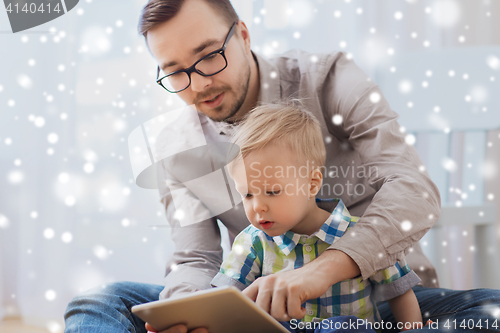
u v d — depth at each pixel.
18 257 1.80
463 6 1.82
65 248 1.74
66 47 1.77
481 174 1.67
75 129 1.73
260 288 0.62
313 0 1.76
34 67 1.79
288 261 0.78
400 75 1.54
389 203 0.74
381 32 1.77
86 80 1.74
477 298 0.70
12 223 1.82
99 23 1.74
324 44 1.76
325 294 0.75
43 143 1.78
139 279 1.72
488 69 1.47
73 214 1.69
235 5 1.66
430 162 1.79
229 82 0.93
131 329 0.72
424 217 0.73
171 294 0.81
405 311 0.77
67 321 0.71
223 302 0.49
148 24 0.88
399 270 0.78
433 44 1.79
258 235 0.82
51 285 1.76
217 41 0.90
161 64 0.92
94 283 1.74
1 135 1.81
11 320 1.79
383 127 0.89
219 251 1.00
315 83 1.04
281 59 1.13
